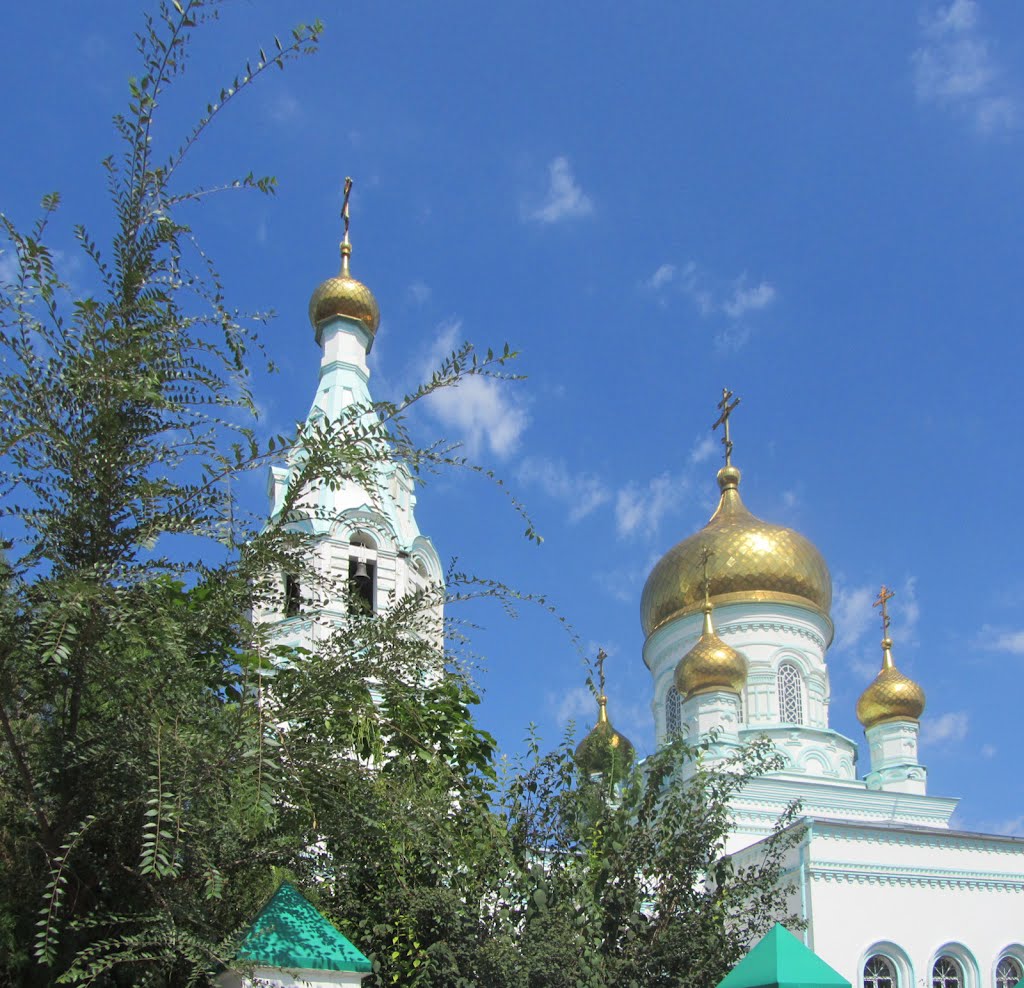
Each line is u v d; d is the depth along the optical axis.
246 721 11.16
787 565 58.06
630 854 19.23
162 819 9.73
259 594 12.24
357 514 36.72
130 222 11.69
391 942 16.34
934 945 40.47
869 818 52.75
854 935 39.47
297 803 12.10
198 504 11.75
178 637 11.04
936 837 42.06
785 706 56.81
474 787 17.95
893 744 58.03
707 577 55.81
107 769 11.09
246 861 12.19
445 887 16.34
